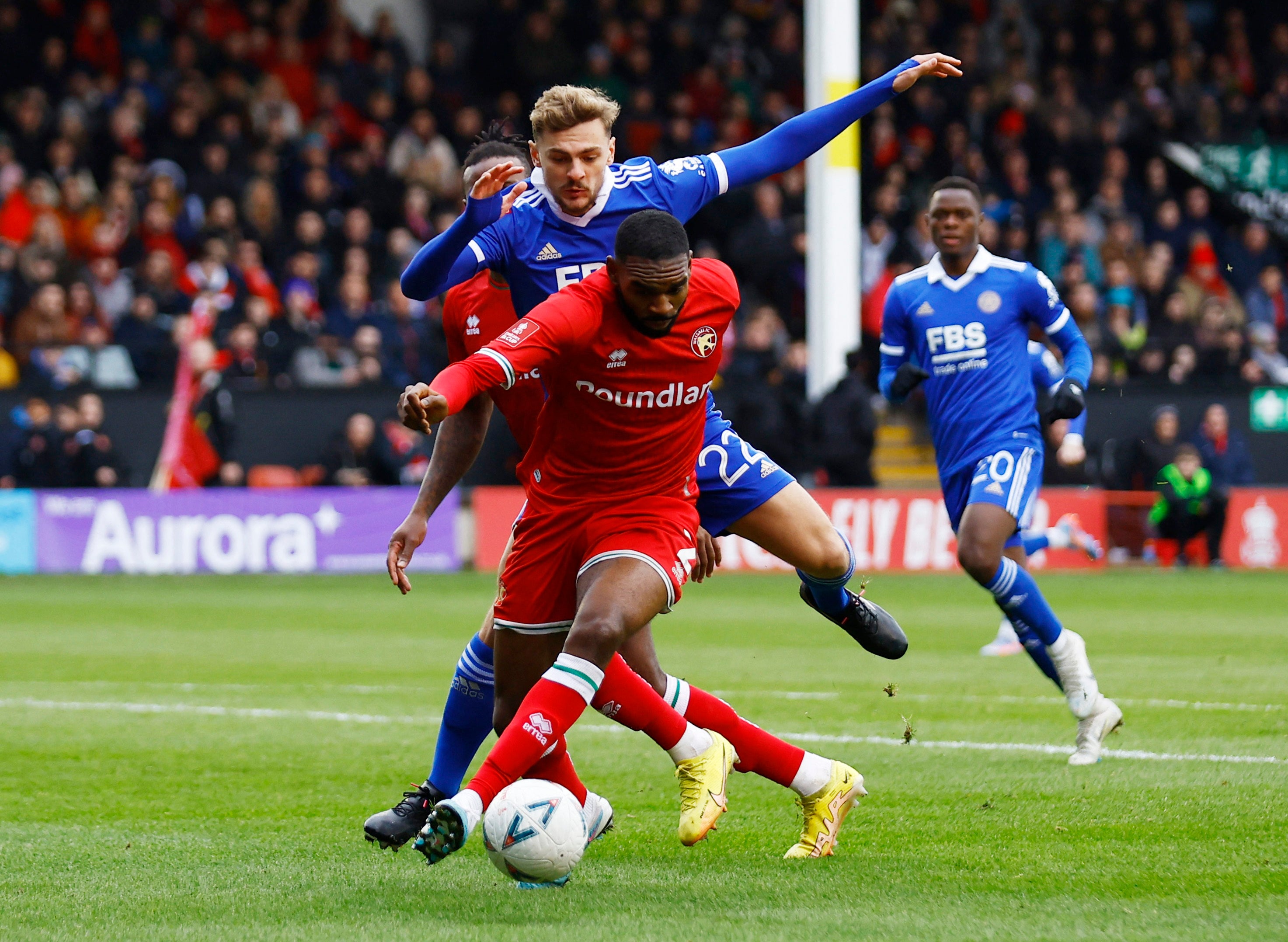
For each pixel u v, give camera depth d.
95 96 70.69
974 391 23.91
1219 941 11.52
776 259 69.75
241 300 62.72
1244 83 87.88
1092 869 14.03
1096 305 71.00
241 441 60.88
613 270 13.57
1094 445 64.75
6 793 18.39
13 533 58.22
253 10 76.25
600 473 14.19
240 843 15.59
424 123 73.38
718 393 63.16
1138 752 20.98
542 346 13.45
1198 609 45.22
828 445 60.06
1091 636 37.78
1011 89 80.69
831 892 13.23
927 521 61.12
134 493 58.69
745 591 53.25
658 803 17.69
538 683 13.47
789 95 81.12
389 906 12.84
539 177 16.11
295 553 59.59
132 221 66.19
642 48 80.19
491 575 58.91
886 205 72.31
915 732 22.97
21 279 62.91
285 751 21.45
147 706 26.08
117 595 50.03
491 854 13.00
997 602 21.59
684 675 30.34
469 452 16.42
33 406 59.19
